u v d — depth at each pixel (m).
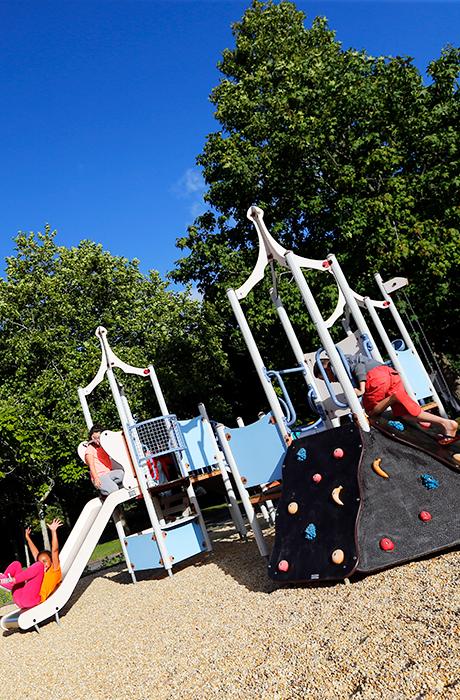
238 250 21.53
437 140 19.02
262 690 3.91
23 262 26.67
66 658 6.74
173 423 10.74
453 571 4.90
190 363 26.06
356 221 18.50
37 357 24.78
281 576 6.24
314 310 7.12
